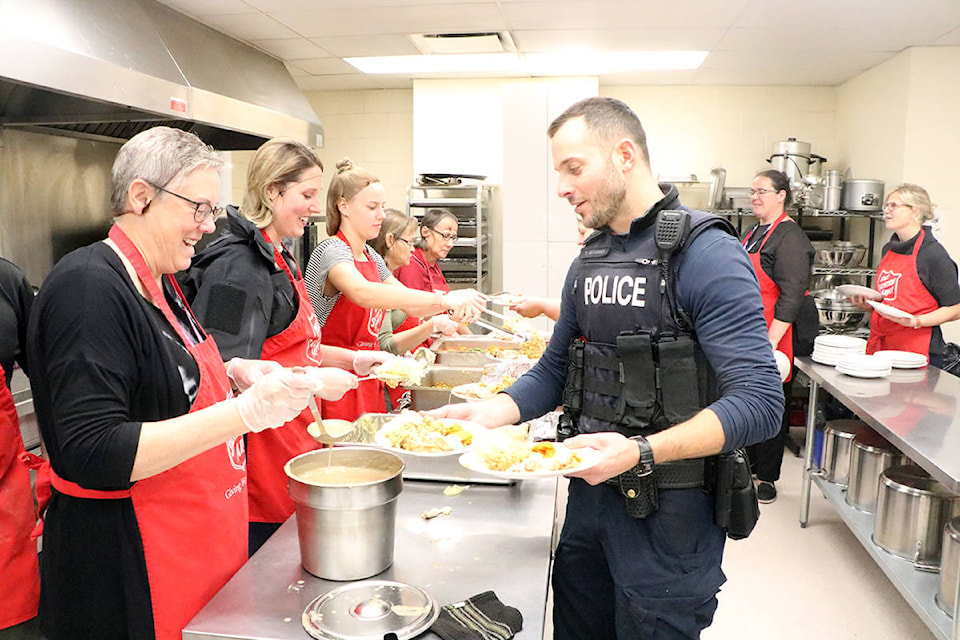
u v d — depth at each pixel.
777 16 4.00
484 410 1.76
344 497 1.34
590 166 1.46
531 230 5.50
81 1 2.96
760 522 3.82
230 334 1.80
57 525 1.34
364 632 1.19
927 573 2.62
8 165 3.12
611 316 1.50
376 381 2.75
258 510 2.03
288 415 1.26
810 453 3.70
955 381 3.23
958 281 3.84
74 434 1.19
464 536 1.59
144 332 1.29
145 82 2.96
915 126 4.68
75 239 3.53
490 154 5.88
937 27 4.18
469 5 3.84
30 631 1.85
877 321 4.02
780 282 3.94
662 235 1.43
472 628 1.21
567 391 1.61
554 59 5.14
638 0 3.75
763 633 2.80
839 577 3.24
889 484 2.77
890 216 3.91
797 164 5.31
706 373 1.46
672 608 1.49
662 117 5.95
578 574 1.71
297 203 2.06
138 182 1.29
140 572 1.32
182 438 1.20
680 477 1.47
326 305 2.64
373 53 4.93
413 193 6.00
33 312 1.27
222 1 3.74
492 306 5.81
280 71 4.89
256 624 1.25
